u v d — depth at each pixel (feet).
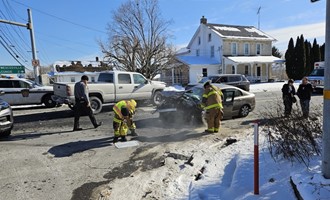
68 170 17.06
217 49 118.01
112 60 98.94
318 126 16.25
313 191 9.96
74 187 14.66
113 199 13.32
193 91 33.22
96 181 15.42
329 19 10.43
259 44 123.75
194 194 13.07
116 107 23.32
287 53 117.91
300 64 114.01
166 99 32.48
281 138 16.02
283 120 16.63
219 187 13.88
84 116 37.01
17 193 13.96
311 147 14.65
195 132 26.73
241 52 119.44
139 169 17.19
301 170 12.62
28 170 17.07
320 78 60.90
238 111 34.14
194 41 135.64
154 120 33.04
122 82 41.27
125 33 96.37
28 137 25.49
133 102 24.58
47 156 19.77
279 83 102.27
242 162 16.34
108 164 18.11
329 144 10.57
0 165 17.94
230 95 33.53
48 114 39.58
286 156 14.84
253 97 35.68
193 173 16.29
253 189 12.66
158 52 95.61
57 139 24.59
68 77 159.02
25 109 46.06
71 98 35.19
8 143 23.41
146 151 20.77
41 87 48.65
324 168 10.76
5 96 44.78
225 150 19.99
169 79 118.01
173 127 29.09
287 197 11.12
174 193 13.75
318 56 124.36
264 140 20.43
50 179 15.70
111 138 24.71
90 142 23.44
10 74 66.23
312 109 28.09
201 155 19.36
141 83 43.57
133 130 25.25
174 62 101.96
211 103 26.07
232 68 115.85
